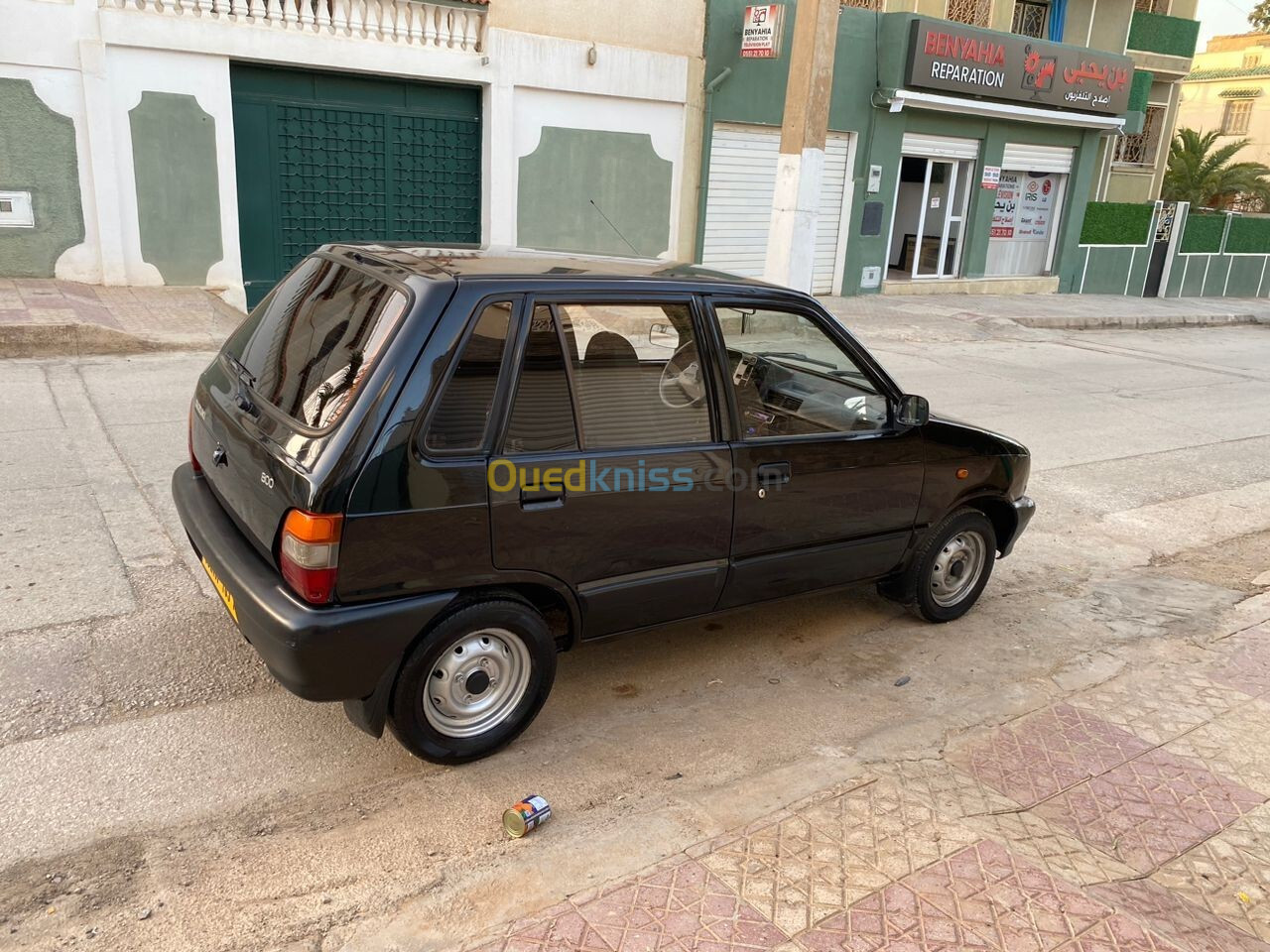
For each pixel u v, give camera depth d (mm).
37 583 4590
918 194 19891
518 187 14211
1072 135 21406
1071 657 4730
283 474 3012
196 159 11820
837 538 4270
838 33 16828
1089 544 6492
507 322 3211
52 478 5992
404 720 3229
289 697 3820
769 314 3922
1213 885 3072
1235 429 10367
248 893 2785
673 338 3619
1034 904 2857
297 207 12883
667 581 3738
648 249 15820
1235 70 45531
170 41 11219
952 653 4719
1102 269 23656
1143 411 10992
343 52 12234
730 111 15820
